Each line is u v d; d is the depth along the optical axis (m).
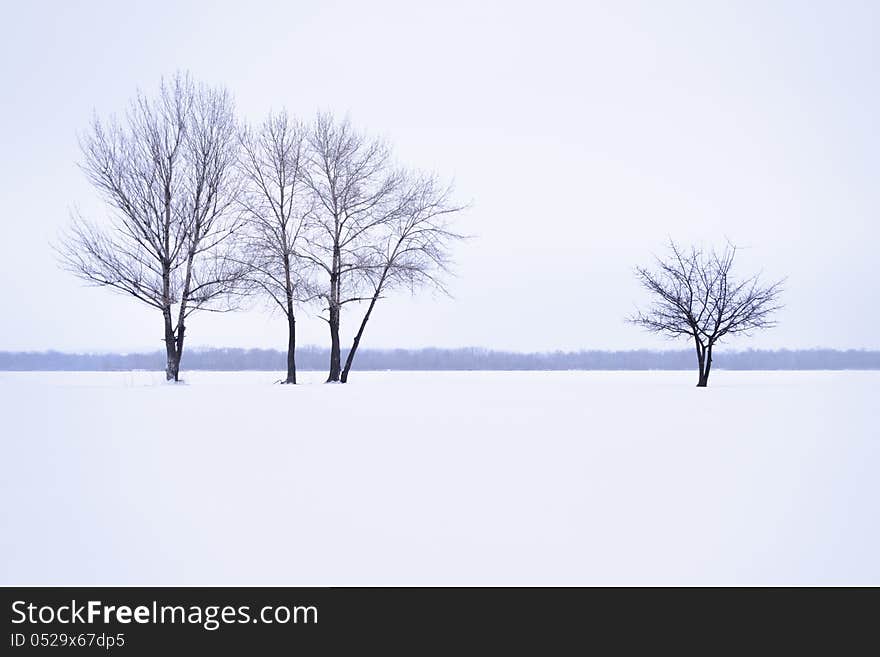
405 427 15.77
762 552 6.21
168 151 35.84
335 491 8.70
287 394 27.88
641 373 67.94
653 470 10.09
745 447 12.49
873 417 18.09
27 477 9.61
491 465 10.55
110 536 6.68
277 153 37.38
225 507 7.84
